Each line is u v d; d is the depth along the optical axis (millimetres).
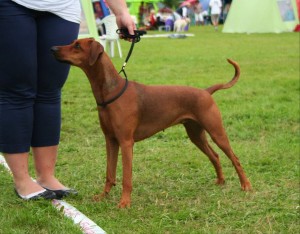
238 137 7422
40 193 4738
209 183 5504
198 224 4395
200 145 5375
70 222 4172
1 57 4426
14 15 4344
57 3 4531
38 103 4789
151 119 4863
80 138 7410
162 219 4422
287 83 11578
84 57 4578
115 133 4715
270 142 7109
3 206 4605
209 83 11977
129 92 4730
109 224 4289
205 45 22500
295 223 4430
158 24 38031
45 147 4910
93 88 4703
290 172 5812
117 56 18422
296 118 8305
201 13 42562
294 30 29266
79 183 5434
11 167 4746
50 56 4621
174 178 5672
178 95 4980
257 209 4738
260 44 22219
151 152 6641
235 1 30094
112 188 5258
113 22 17859
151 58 17656
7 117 4578
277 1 28828
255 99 9844
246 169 5953
